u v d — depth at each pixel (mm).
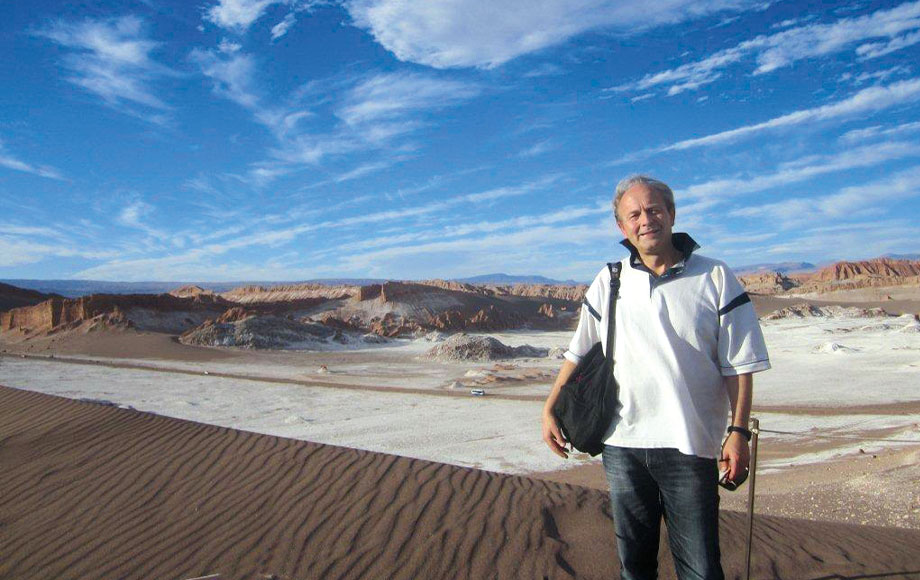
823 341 56750
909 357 41031
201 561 4191
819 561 3949
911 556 4059
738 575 3756
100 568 4172
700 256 2615
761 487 11883
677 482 2451
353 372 44375
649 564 2621
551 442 2758
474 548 4203
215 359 55562
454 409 25500
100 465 6496
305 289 158500
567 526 4512
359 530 4566
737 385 2477
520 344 75062
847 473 11844
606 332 2641
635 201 2576
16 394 11234
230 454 6621
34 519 5121
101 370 43531
